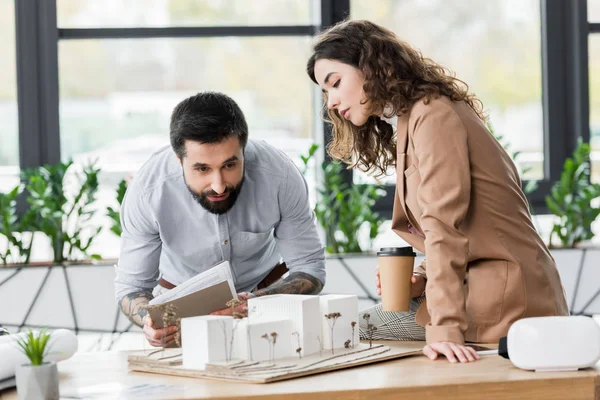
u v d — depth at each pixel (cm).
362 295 328
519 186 184
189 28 353
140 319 211
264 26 355
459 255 162
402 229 194
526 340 138
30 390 123
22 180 351
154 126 358
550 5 369
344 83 184
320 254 236
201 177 200
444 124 169
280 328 146
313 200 355
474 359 151
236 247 231
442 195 164
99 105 355
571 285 334
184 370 141
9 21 349
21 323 314
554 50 370
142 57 356
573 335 138
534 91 374
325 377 136
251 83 360
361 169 216
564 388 133
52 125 352
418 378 134
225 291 176
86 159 354
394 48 182
